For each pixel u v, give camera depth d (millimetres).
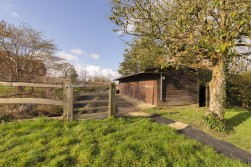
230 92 16203
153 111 11406
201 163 4508
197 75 15328
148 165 4203
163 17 7750
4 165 3889
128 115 9492
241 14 5887
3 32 12516
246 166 4438
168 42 7746
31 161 4062
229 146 5910
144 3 7426
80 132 5754
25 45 13344
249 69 15500
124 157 4426
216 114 7996
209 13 6789
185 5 6551
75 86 7105
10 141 4855
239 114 10883
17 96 7902
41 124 6160
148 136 5906
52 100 6766
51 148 4691
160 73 14156
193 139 6105
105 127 6238
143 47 8758
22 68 13258
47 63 15016
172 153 4840
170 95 14516
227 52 7375
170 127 7203
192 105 14766
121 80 28969
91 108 7598
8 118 6641
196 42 7004
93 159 4305
